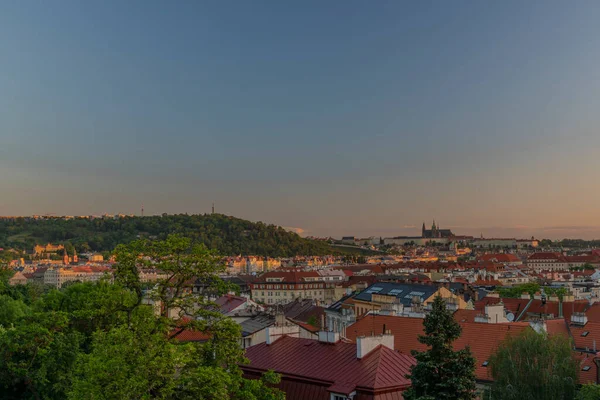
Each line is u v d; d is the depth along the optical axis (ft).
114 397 162.30
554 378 229.45
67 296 375.66
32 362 251.80
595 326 326.85
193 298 215.10
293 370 216.13
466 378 179.22
